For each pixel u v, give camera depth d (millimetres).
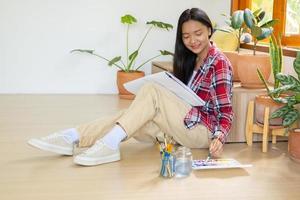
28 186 1778
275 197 1747
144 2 4133
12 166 2020
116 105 3605
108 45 4148
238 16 2611
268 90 2355
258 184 1888
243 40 3250
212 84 2150
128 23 3922
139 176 1938
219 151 2113
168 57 4266
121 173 1971
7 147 2328
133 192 1751
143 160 2172
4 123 2871
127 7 4109
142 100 2115
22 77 4047
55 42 4043
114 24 4117
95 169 2014
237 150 2414
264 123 2391
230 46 3367
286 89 2182
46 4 3963
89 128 2219
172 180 1903
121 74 3859
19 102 3629
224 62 2146
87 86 4180
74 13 4027
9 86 4039
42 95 4012
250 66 2537
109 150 2092
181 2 4188
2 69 3996
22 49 4000
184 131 2189
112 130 2123
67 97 3943
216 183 1884
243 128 2551
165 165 1935
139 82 2199
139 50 4211
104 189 1772
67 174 1934
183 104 2180
